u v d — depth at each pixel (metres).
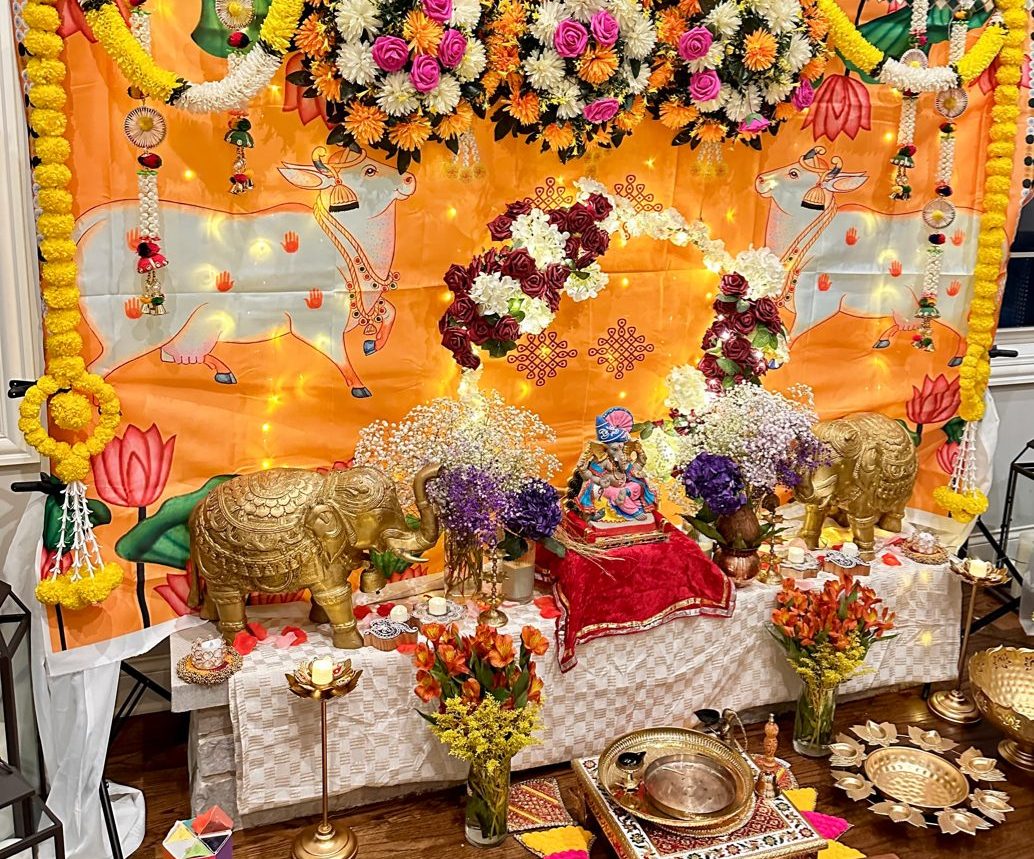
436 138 2.55
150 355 2.42
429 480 2.50
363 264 2.59
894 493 3.10
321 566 2.44
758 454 2.73
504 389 2.84
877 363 3.29
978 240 3.21
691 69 2.62
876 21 2.94
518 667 2.34
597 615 2.62
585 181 2.72
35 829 2.26
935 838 2.50
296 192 2.48
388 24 2.31
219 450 2.55
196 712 2.41
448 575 2.67
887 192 3.14
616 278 2.88
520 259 2.54
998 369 3.73
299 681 2.16
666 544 2.71
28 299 2.55
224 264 2.45
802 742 2.80
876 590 2.97
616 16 2.49
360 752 2.50
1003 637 3.47
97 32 2.15
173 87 2.21
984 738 2.93
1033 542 3.71
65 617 2.41
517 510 2.51
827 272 3.14
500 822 2.41
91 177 2.26
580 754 2.72
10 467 2.64
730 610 2.78
